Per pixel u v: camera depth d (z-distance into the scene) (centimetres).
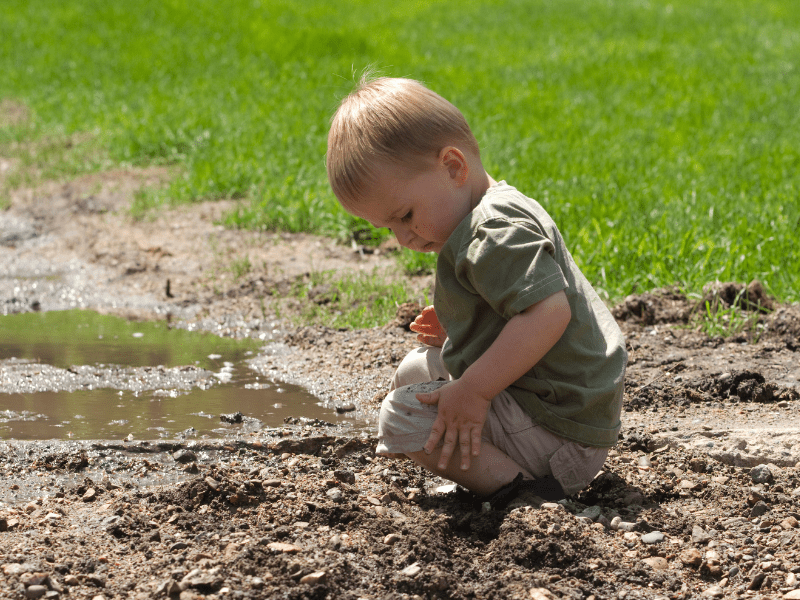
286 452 349
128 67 1738
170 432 371
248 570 238
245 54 1931
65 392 428
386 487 309
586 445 281
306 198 805
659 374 446
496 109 1314
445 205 275
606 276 603
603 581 241
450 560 248
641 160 977
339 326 555
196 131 1106
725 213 731
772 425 371
